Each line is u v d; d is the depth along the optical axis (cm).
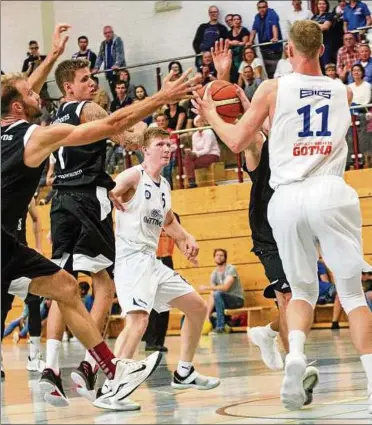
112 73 2005
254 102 543
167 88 548
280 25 2062
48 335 632
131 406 587
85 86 726
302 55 542
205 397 648
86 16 2384
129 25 2333
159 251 1288
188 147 1723
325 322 1595
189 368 699
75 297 583
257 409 556
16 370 1020
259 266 1666
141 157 1709
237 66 1795
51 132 547
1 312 547
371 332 520
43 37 2439
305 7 2012
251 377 789
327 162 531
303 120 531
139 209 678
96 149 735
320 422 475
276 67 1742
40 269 569
